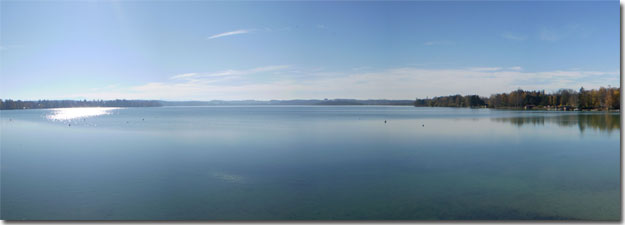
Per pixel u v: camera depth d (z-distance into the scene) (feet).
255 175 62.54
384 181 57.62
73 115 376.07
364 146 99.30
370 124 195.52
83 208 45.96
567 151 88.33
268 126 182.29
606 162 72.95
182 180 59.31
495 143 105.19
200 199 49.06
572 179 58.13
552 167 68.18
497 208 44.16
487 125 179.32
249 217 42.42
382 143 106.01
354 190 52.70
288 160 76.79
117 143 108.68
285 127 173.78
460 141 110.83
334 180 58.59
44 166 71.82
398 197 49.03
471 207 44.70
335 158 79.20
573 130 144.36
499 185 54.60
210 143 107.04
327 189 53.36
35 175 63.62
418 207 44.93
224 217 42.50
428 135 130.31
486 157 79.77
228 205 46.62
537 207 44.34
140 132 147.23
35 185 56.80
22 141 116.57
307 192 51.85
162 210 44.98
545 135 126.72
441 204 46.03
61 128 173.78
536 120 213.87
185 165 71.82
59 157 82.69
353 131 148.97
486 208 44.24
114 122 227.20
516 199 47.50
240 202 47.80
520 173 62.85
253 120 250.16
